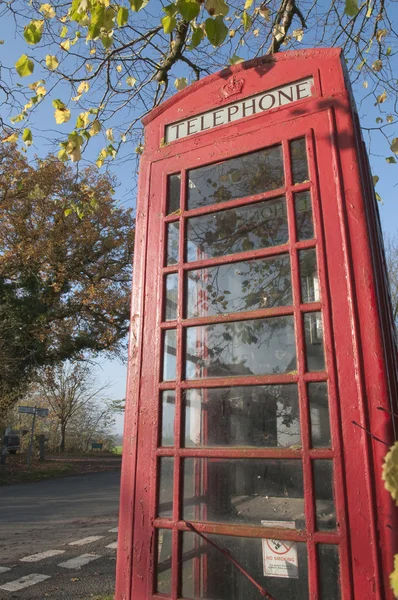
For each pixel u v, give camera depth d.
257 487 2.22
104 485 15.82
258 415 2.28
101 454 34.66
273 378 2.25
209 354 2.51
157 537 2.38
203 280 2.66
